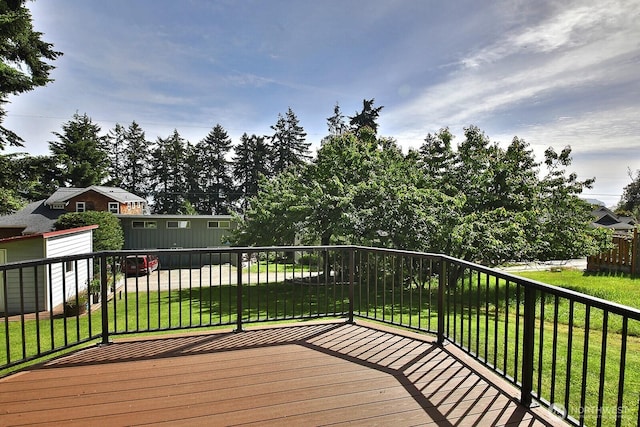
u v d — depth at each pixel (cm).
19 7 1011
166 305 905
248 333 371
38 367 285
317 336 361
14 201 1169
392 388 250
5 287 273
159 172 4256
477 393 243
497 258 849
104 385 254
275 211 1130
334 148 1134
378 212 879
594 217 1106
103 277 342
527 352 229
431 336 359
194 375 271
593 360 360
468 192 955
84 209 2388
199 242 2250
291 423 207
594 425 238
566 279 966
